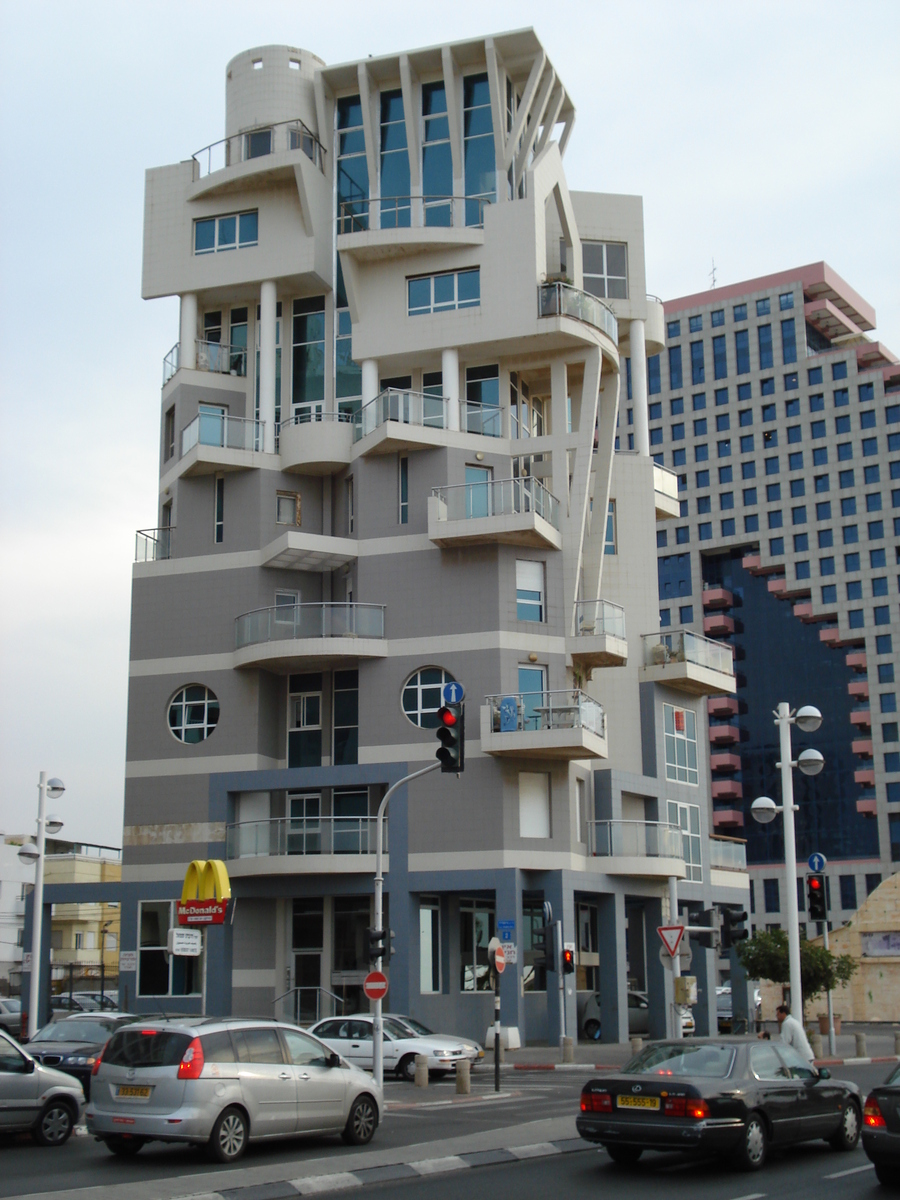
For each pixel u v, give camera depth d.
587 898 45.00
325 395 46.69
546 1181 15.09
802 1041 21.66
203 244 47.53
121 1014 26.08
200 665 44.12
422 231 44.16
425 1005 39.84
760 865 108.62
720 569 115.00
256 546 44.50
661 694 48.25
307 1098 17.53
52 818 36.00
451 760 22.67
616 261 51.00
